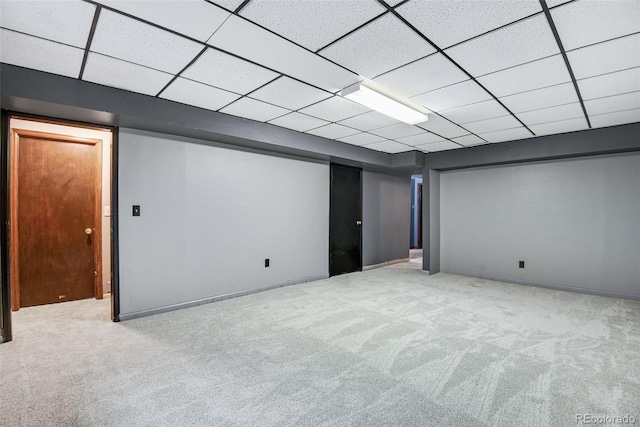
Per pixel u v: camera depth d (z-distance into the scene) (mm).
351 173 5477
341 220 5285
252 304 3580
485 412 1705
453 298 3859
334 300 3752
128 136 3066
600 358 2297
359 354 2361
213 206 3654
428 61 2088
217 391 1881
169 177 3324
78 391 1868
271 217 4230
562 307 3508
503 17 1610
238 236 3885
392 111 2924
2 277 2510
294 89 2580
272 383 1969
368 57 2043
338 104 2936
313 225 4789
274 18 1633
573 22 1645
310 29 1731
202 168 3559
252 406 1747
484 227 5039
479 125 3586
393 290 4242
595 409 1721
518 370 2133
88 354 2332
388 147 4867
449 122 3461
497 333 2758
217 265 3701
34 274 3451
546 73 2250
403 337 2670
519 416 1672
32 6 1524
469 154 4816
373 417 1664
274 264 4281
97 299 3740
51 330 2785
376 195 5996
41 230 3490
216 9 1560
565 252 4297
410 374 2084
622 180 3906
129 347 2453
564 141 3949
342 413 1696
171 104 2887
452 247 5406
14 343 2514
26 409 1699
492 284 4629
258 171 4070
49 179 3531
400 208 6594
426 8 1541
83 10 1565
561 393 1870
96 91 2490
